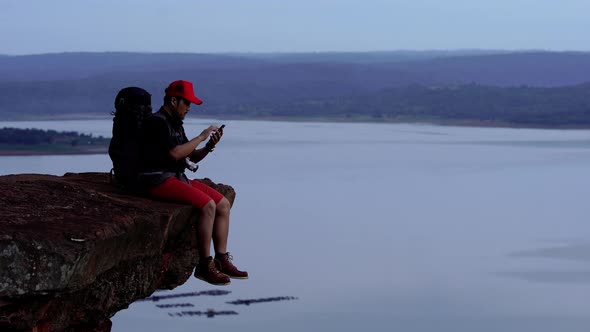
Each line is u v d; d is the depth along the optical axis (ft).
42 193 19.66
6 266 15.90
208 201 21.20
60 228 16.76
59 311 17.60
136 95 21.39
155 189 21.15
